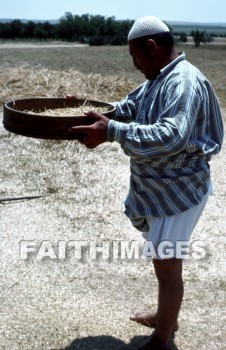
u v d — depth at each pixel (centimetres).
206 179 339
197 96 310
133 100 373
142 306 433
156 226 336
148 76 339
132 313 422
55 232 564
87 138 318
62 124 325
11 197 645
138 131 306
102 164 773
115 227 579
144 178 332
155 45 324
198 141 323
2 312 417
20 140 849
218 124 339
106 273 485
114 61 2855
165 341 360
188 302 438
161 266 345
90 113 319
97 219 596
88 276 479
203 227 585
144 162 330
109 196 659
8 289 453
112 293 452
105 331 397
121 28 5378
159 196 330
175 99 306
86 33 5831
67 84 1162
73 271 487
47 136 330
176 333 396
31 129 333
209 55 3456
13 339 384
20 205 627
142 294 452
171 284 347
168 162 324
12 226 573
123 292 454
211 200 661
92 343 382
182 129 301
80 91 1141
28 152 805
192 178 328
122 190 680
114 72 2267
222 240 556
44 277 474
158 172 328
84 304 433
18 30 6284
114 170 751
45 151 809
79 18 6016
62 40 6031
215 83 1859
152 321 405
